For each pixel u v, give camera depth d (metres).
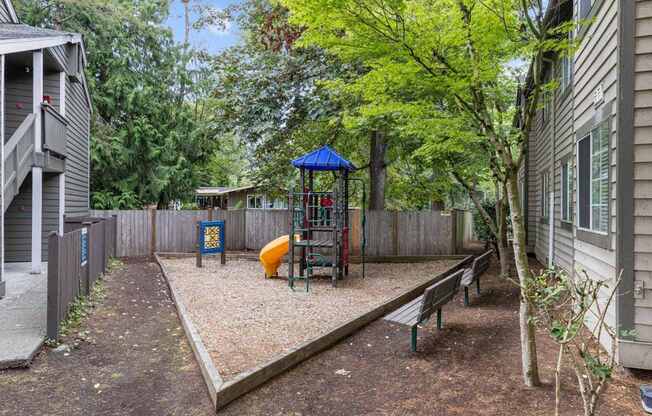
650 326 4.28
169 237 13.91
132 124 21.30
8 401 3.78
